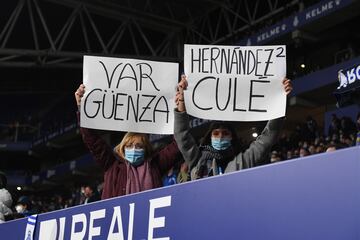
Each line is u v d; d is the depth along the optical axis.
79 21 26.59
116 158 4.23
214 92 3.51
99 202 2.55
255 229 1.76
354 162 1.49
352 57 18.05
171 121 3.81
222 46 3.56
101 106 3.81
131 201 2.34
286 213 1.67
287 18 19.83
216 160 3.75
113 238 2.41
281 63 3.48
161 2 24.36
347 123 12.82
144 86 3.84
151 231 2.20
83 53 23.94
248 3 23.39
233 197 1.86
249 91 3.48
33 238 3.06
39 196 35.19
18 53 23.75
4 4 25.00
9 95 35.59
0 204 5.29
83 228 2.63
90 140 4.13
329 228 1.53
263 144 3.56
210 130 3.92
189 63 3.56
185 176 4.66
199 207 2.00
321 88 18.33
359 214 1.45
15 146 34.97
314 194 1.59
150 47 24.73
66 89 31.91
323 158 1.58
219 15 24.19
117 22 26.72
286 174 1.69
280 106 3.42
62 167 31.92
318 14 18.42
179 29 26.03
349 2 17.22
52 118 34.69
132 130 3.79
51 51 23.84
